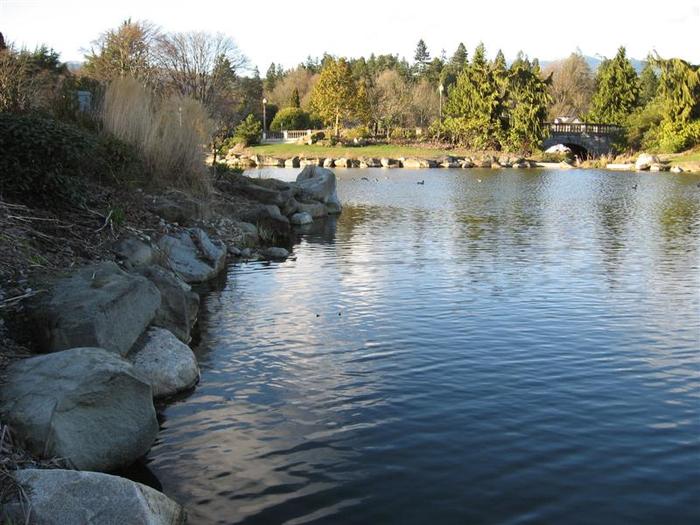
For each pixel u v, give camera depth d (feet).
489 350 27.14
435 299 35.88
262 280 40.96
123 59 116.67
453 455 17.99
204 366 25.23
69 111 46.75
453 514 15.19
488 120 225.15
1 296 22.21
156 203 44.21
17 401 16.61
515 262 47.11
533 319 31.86
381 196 104.78
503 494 16.03
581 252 51.47
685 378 24.03
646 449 18.35
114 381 17.52
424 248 53.52
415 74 418.51
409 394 22.39
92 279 23.99
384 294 37.11
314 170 84.89
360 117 266.57
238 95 198.29
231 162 204.74
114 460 17.19
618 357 26.32
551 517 15.05
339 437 19.16
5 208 28.96
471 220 73.15
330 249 53.26
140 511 13.30
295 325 30.86
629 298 36.22
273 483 16.63
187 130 52.47
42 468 15.29
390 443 18.75
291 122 284.00
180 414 20.83
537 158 215.10
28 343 20.97
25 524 12.84
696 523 14.80
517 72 222.69
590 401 21.80
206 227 49.08
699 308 34.04
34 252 26.25
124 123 47.01
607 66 269.03
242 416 20.68
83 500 13.30
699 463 17.54
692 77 202.08
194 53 153.58
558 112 308.40
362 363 25.55
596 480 16.67
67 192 32.68
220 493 16.22
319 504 15.67
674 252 51.52
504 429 19.63
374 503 15.67
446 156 209.26
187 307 28.73
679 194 107.24
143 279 24.90
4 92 44.50
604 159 206.18
